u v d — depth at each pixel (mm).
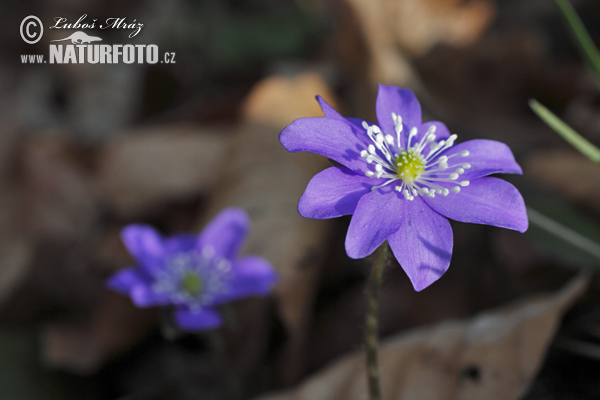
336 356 174
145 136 214
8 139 223
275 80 198
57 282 194
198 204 203
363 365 156
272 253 173
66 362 179
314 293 172
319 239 174
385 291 178
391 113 147
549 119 156
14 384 176
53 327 183
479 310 176
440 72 245
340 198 137
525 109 235
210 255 174
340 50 226
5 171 216
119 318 181
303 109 195
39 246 199
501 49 245
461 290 178
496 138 214
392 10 230
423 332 157
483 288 178
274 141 188
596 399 161
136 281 171
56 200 208
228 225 175
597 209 182
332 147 138
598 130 204
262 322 175
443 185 142
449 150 146
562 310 154
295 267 171
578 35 161
